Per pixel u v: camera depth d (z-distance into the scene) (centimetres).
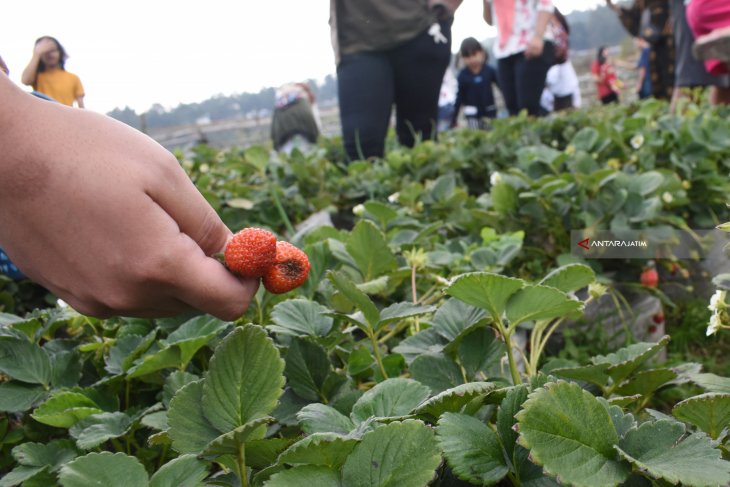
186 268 34
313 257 73
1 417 58
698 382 45
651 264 102
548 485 32
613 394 49
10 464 56
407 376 61
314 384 48
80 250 33
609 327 97
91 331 71
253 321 67
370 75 174
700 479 28
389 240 96
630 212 104
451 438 32
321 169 167
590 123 216
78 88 241
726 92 218
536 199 109
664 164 145
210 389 34
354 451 31
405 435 31
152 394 58
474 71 360
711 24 171
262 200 144
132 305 35
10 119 31
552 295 42
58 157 32
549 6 263
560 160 130
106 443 50
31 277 36
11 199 32
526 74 280
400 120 202
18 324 59
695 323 107
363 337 72
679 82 208
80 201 32
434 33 176
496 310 44
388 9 168
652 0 289
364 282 73
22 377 54
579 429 31
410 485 30
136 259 33
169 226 34
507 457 33
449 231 120
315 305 57
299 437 36
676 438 31
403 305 53
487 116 367
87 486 31
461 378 47
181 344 51
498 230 112
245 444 34
